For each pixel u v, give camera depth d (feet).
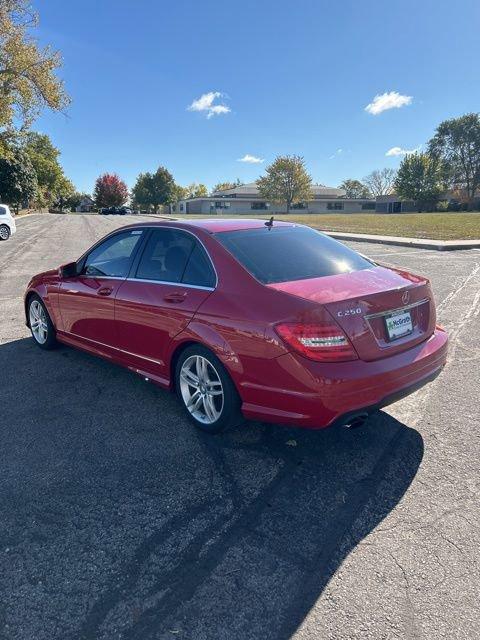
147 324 12.28
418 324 10.82
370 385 9.18
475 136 230.48
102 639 6.16
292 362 9.02
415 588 6.88
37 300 17.51
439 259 40.63
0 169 161.79
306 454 10.50
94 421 12.10
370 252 46.73
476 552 7.55
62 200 331.98
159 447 10.84
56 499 9.04
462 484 9.31
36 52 82.69
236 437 11.26
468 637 6.09
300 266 10.96
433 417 12.06
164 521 8.40
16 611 6.60
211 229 12.03
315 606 6.62
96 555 7.63
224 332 10.09
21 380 14.84
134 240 13.66
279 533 8.07
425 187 238.48
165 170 302.86
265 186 233.35
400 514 8.49
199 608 6.62
